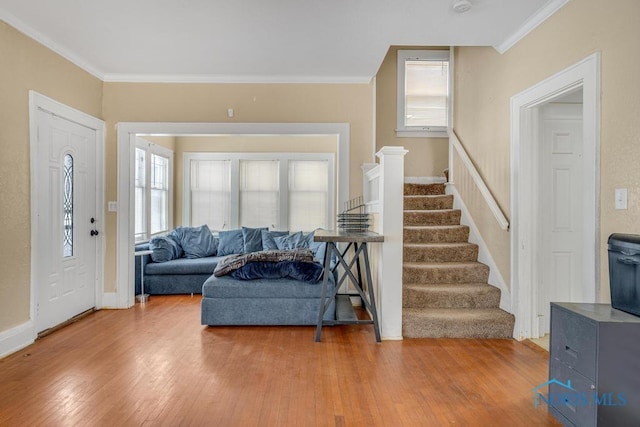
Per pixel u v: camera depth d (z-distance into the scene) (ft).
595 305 6.64
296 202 21.52
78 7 9.09
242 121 14.07
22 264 9.90
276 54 11.94
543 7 8.98
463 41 10.92
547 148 10.70
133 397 7.32
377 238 10.45
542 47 9.35
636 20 6.70
